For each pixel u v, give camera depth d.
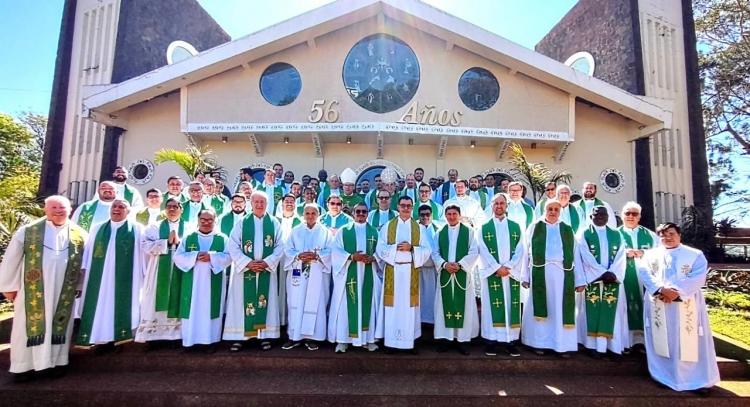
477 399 3.93
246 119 10.86
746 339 5.21
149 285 4.76
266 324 4.83
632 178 11.91
